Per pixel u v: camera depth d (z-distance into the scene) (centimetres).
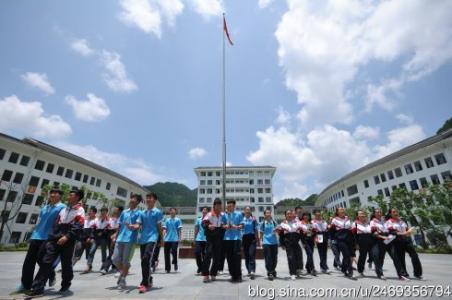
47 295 439
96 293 460
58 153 3762
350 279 635
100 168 4497
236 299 420
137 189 5675
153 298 422
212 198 6244
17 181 3366
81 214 501
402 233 661
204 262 596
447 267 975
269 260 651
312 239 781
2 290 473
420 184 3422
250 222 707
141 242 527
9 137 3219
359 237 717
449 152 3072
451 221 2412
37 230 488
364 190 4422
